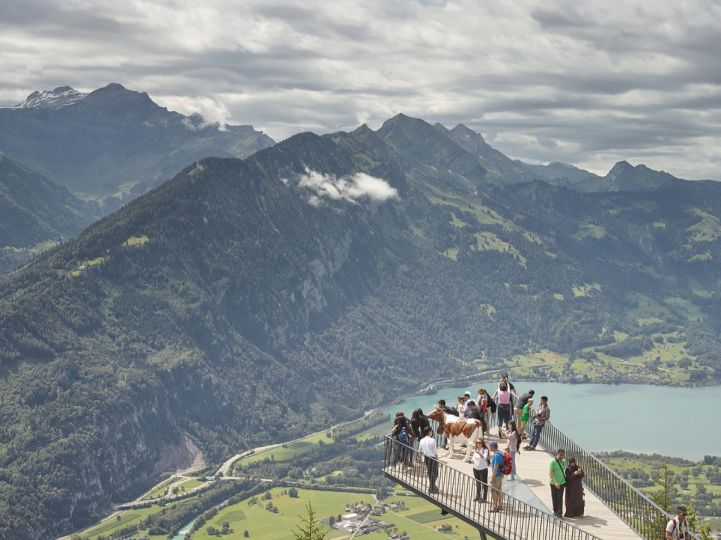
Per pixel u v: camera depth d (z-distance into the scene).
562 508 54.28
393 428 62.84
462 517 54.16
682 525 50.41
